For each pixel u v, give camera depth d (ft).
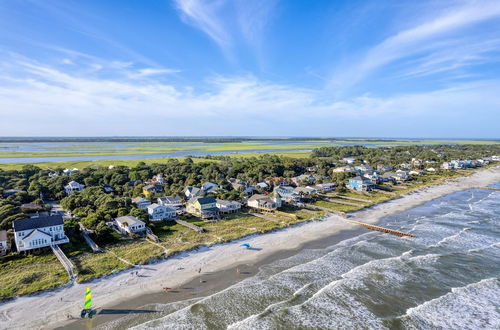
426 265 156.87
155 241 183.62
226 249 176.24
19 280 133.59
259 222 226.38
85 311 113.91
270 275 146.51
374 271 150.10
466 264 158.20
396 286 136.56
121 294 127.85
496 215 252.42
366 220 239.09
